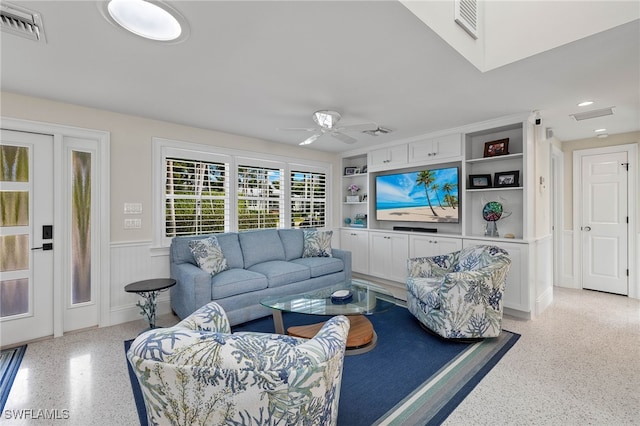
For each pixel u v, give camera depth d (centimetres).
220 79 233
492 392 194
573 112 315
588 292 416
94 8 149
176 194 359
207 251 322
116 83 241
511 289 329
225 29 166
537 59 203
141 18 159
